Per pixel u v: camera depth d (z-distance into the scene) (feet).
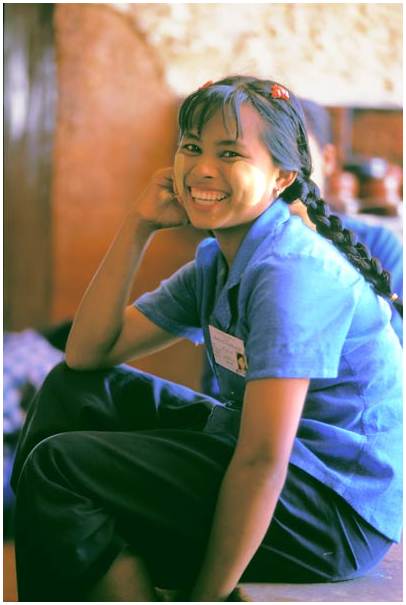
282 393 6.36
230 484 6.41
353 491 6.97
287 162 6.94
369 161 19.21
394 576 7.39
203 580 6.52
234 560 6.41
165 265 19.74
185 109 6.96
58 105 20.16
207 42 19.57
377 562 7.39
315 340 6.45
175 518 6.76
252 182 6.75
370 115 20.04
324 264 6.69
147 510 6.72
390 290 7.47
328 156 12.17
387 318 7.21
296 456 6.85
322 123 11.92
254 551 6.46
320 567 7.07
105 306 7.80
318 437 6.95
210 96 6.77
